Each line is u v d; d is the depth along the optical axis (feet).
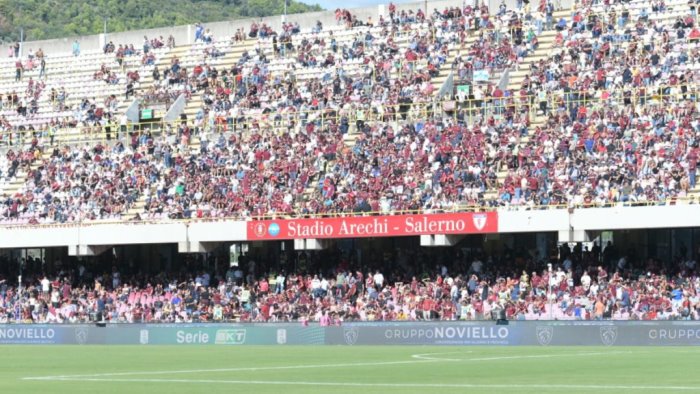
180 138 342.44
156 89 373.61
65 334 277.44
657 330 219.82
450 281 273.75
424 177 294.46
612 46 314.96
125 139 353.51
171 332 266.36
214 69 368.89
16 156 358.02
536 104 304.50
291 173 312.29
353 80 342.03
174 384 128.36
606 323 224.12
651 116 284.00
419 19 356.79
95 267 323.57
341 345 246.68
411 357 186.60
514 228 269.03
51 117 380.99
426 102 320.29
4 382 137.28
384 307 277.44
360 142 312.50
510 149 292.61
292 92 347.15
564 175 278.26
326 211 296.92
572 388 115.55
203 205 316.19
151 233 306.55
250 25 385.09
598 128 285.64
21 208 340.59
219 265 308.19
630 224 257.55
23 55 422.00
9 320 319.06
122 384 129.70
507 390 113.91
